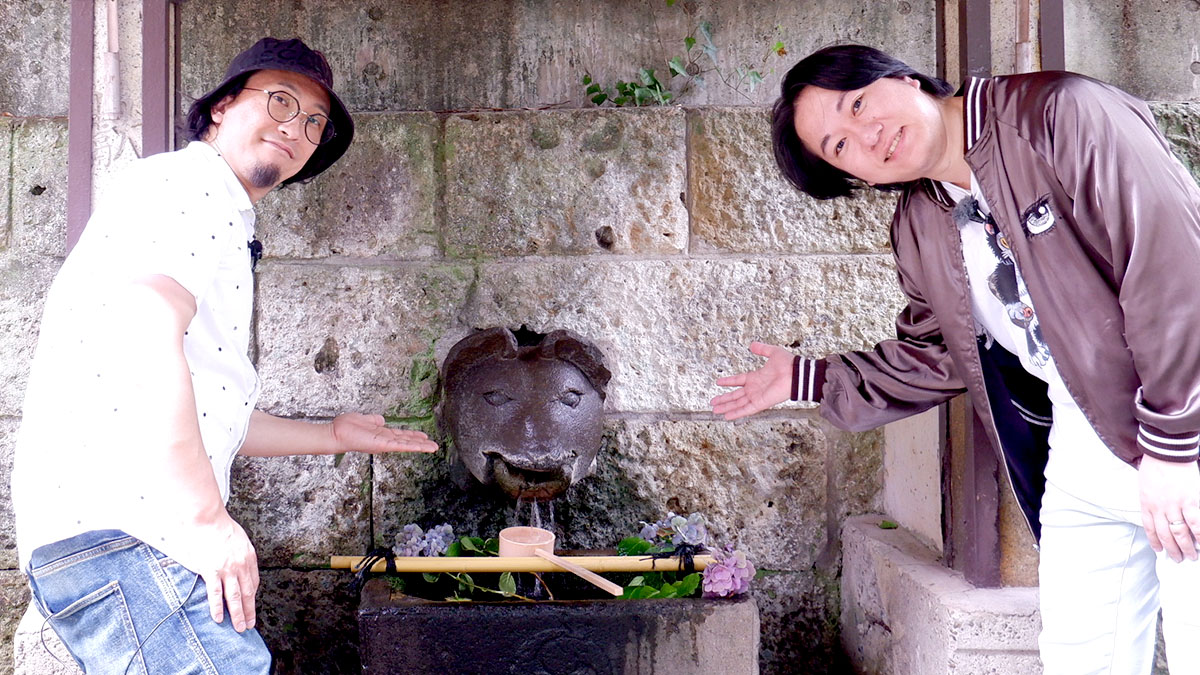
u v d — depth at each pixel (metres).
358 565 2.18
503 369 2.29
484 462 2.25
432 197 2.67
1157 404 1.41
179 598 1.41
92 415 1.43
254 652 1.46
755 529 2.71
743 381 2.14
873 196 2.70
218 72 2.73
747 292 2.69
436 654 1.99
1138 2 2.63
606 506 2.68
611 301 2.68
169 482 1.35
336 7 2.79
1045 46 2.20
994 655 2.02
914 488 2.55
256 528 2.63
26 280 2.61
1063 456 1.72
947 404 2.29
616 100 2.85
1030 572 2.17
